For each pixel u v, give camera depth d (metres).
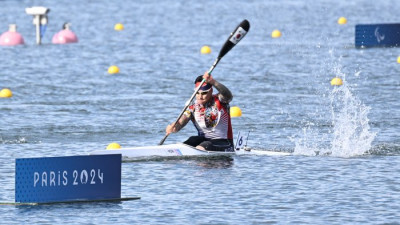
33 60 118.38
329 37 148.38
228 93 53.75
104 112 73.25
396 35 133.00
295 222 37.00
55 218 37.28
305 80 93.75
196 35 156.75
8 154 54.59
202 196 42.16
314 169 49.03
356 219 37.47
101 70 106.44
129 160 51.97
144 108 75.38
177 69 106.44
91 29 174.50
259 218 37.75
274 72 101.31
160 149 53.03
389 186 44.19
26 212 38.22
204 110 54.31
